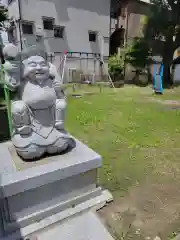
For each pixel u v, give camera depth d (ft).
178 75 44.96
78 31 38.40
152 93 31.71
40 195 5.93
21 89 6.25
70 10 36.55
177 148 11.66
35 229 5.75
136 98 27.35
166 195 7.50
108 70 42.14
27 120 6.19
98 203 6.88
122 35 46.06
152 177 8.68
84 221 6.16
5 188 5.29
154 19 38.73
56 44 36.37
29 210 5.87
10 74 6.12
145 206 6.90
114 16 45.83
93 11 39.24
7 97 7.61
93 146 11.89
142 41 40.40
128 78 43.29
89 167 6.63
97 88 34.83
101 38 41.47
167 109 21.35
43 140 6.37
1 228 5.68
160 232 5.85
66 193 6.44
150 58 42.04
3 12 31.12
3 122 9.62
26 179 5.53
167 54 42.09
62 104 6.66
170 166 9.62
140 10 44.75
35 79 6.13
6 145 7.87
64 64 32.96
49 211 6.14
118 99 26.40
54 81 6.70
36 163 6.33
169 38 40.34
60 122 6.70
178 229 5.96
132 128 15.12
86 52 40.24
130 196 7.43
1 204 5.81
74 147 7.44
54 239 5.52
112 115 18.67
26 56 6.14
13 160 6.55
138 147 11.77
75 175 6.42
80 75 38.75
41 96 6.08
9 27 36.32
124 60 41.57
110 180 8.43
